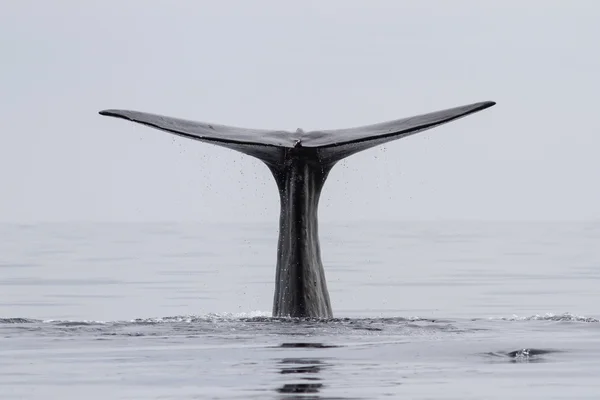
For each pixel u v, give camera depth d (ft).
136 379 117.08
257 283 281.33
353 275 305.73
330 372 120.37
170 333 148.46
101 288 267.18
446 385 113.70
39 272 315.78
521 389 112.06
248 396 107.65
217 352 133.08
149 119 159.22
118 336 146.51
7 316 208.33
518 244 483.51
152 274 307.99
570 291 259.80
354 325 152.56
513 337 144.56
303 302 156.97
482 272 317.01
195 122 161.99
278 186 160.04
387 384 113.80
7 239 542.16
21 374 120.67
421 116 160.35
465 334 147.13
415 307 226.58
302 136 161.99
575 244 481.87
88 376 119.14
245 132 161.99
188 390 111.04
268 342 139.85
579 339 143.33
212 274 307.99
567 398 108.27
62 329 152.87
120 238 556.92
